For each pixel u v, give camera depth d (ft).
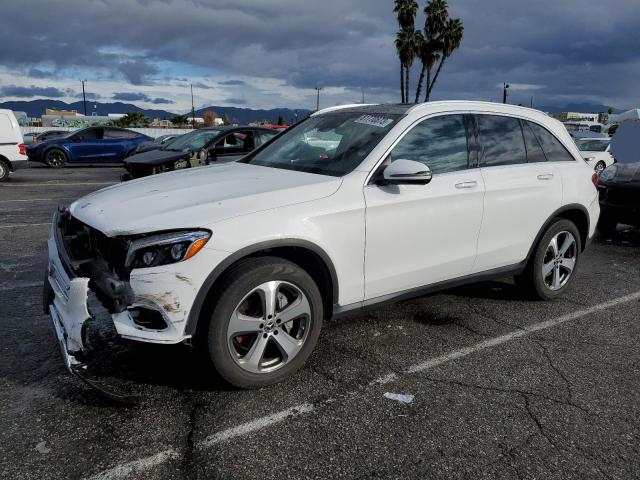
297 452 8.58
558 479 8.13
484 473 8.20
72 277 9.32
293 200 10.52
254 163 13.94
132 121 194.90
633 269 20.26
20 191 40.60
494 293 16.60
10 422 9.21
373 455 8.56
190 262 9.27
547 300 16.02
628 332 13.84
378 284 11.88
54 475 7.93
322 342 12.71
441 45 128.06
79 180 49.75
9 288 16.40
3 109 47.80
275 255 10.63
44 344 12.36
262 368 10.48
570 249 16.20
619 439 9.17
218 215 9.73
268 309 10.16
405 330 13.56
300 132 14.61
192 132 32.96
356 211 11.12
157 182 12.12
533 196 14.55
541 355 12.34
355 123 13.30
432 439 9.01
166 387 10.46
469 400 10.28
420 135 12.67
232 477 7.98
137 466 8.17
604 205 25.34
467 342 12.93
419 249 12.37
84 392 10.25
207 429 9.12
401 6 127.34
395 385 10.77
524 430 9.34
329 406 9.94
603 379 11.27
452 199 12.71
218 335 9.72
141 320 9.50
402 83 131.03
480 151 13.75
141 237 9.34
